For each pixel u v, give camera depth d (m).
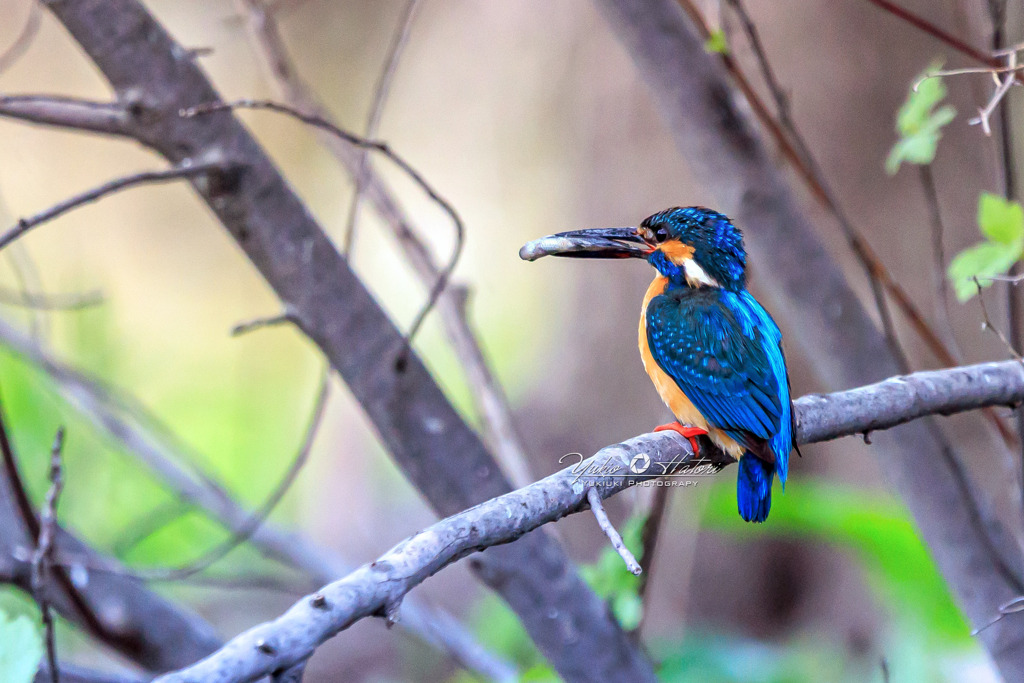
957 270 6.23
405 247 9.16
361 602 3.49
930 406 6.27
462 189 23.72
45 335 10.56
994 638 7.76
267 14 9.48
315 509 21.77
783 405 6.29
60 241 25.02
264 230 6.62
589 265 16.50
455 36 22.02
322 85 25.16
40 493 12.98
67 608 7.79
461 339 8.95
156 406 25.98
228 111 6.48
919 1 12.45
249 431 24.55
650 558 7.54
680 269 7.55
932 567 9.17
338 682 16.16
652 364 7.37
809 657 10.52
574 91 17.11
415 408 6.97
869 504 9.31
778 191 8.09
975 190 11.91
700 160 8.25
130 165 28.33
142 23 6.23
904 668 9.28
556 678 8.62
